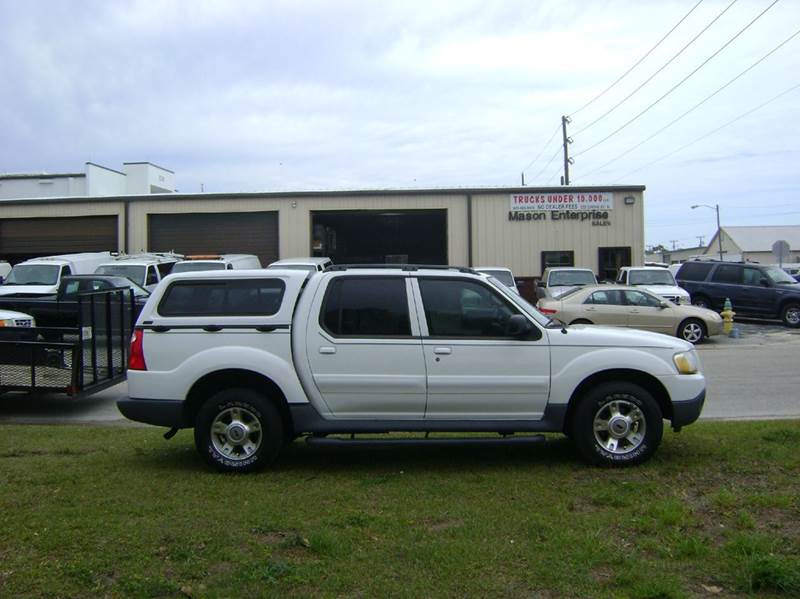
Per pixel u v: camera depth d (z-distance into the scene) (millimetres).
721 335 19469
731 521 4527
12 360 9102
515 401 6008
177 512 4773
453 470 5953
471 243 27062
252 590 3596
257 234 27484
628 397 5961
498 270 20484
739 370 12883
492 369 5961
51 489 5336
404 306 6031
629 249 27234
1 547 4129
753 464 5824
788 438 6656
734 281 22891
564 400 6008
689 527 4422
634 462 5941
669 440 6824
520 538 4266
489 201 27125
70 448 6852
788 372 12555
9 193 41875
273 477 5750
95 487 5398
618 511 4766
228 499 5105
